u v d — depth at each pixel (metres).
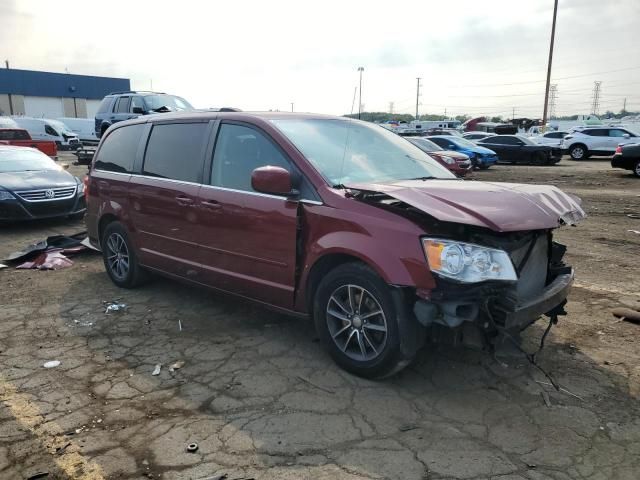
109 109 18.58
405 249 3.25
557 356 4.02
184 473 2.72
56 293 5.66
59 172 10.22
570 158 30.38
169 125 5.16
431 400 3.40
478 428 3.10
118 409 3.33
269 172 3.67
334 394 3.48
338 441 2.98
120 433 3.08
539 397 3.45
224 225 4.32
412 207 3.25
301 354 4.08
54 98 56.59
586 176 19.42
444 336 3.33
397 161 4.50
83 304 5.30
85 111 59.12
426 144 19.75
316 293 3.79
